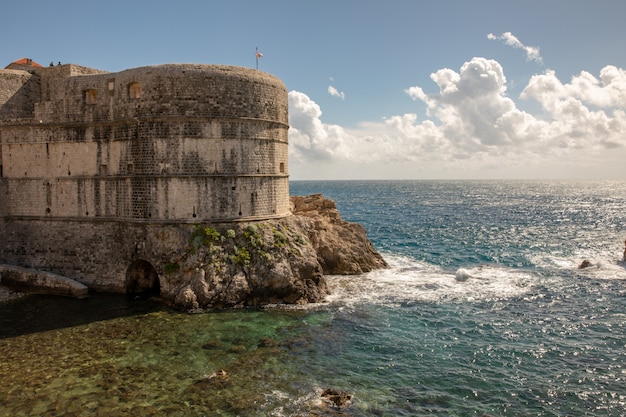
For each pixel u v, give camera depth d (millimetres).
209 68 40500
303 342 31453
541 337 33375
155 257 40125
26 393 24359
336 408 23484
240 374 26750
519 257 62594
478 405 24344
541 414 23672
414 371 27828
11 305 38250
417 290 44250
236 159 41469
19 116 45656
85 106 42062
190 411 22953
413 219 112062
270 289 38969
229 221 41312
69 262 42750
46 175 43500
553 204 169125
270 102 43250
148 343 30750
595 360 29719
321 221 52094
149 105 39938
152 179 40312
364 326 34688
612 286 46781
